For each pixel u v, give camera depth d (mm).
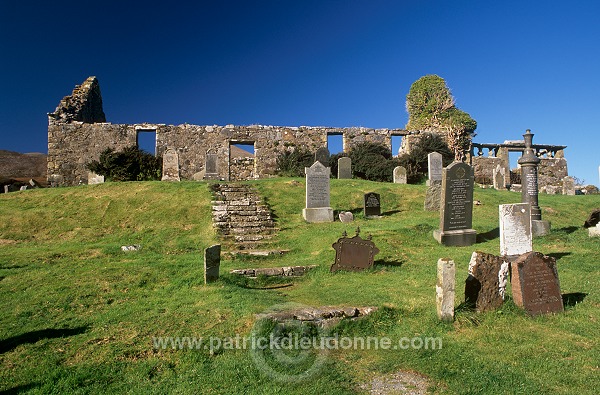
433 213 15555
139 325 5699
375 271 8758
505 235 8438
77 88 30219
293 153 28047
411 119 43688
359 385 4207
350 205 16594
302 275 8938
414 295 6812
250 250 11211
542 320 5676
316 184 14703
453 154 31672
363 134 30609
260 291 7598
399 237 11273
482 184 30656
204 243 11906
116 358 4742
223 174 27859
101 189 16750
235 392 4047
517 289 5980
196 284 7828
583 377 4164
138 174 23719
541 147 35781
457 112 41344
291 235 12812
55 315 6277
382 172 26016
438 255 9891
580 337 5152
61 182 25578
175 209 14523
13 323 5938
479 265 5895
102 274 8336
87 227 13414
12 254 10211
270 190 17719
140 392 4035
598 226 11242
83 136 26141
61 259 9781
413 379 4312
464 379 4207
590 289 6883
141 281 7934
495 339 5121
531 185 12625
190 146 27625
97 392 4039
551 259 6094
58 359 4742
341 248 8797
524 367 4434
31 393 4012
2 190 24219
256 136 28781
